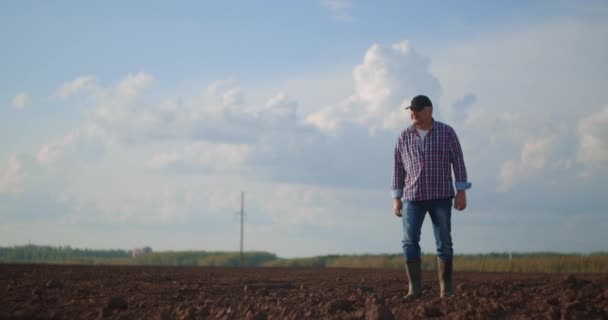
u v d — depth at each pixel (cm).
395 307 491
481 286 708
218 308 491
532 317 405
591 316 404
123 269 1348
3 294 604
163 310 441
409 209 579
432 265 2489
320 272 1391
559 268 2028
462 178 570
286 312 454
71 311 472
